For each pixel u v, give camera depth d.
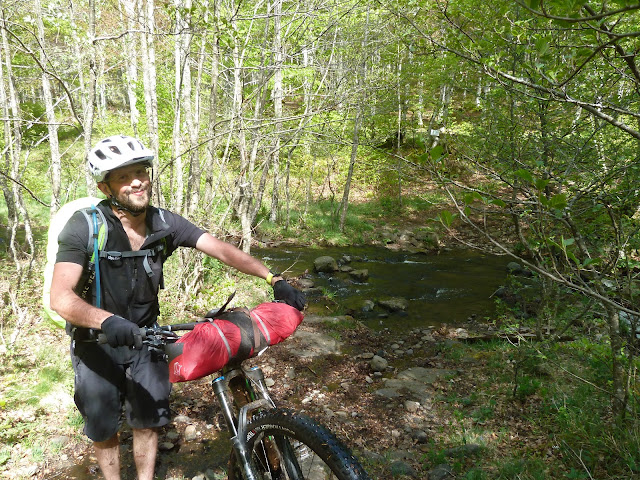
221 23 6.12
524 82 2.46
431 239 15.72
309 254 14.39
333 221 17.50
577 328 6.56
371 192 20.81
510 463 3.61
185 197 7.92
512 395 4.85
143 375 2.59
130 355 2.58
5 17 6.06
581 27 1.86
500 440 4.08
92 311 2.05
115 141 2.34
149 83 7.18
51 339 5.61
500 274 12.45
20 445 3.77
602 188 3.47
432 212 19.11
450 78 8.05
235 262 2.59
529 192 3.07
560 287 5.62
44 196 12.36
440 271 12.86
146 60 7.21
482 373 5.65
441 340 7.53
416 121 12.00
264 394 2.39
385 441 4.18
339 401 5.03
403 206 19.67
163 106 12.06
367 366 6.18
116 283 2.43
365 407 4.89
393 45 8.96
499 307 8.95
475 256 14.66
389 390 5.24
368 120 14.85
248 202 9.08
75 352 2.55
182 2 7.40
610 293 3.70
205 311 7.29
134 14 7.27
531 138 4.56
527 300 9.34
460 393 5.13
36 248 9.78
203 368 2.13
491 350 6.48
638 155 3.53
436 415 4.67
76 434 3.97
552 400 4.38
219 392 2.42
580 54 2.22
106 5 8.27
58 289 2.17
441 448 4.00
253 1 8.64
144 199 2.40
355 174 19.48
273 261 13.21
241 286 8.93
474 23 4.14
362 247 15.91
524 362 5.39
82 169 7.29
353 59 8.98
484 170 3.41
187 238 2.61
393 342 7.37
